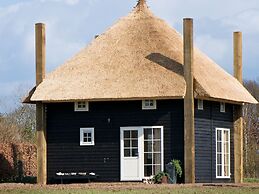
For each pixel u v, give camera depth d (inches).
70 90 1699.1
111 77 1699.1
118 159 1704.0
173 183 1626.5
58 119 1745.8
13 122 2908.5
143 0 1889.8
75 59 1785.2
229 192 1301.7
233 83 1865.2
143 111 1694.1
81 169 1723.7
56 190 1363.2
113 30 1830.7
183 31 1642.5
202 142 1723.7
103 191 1326.3
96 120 1723.7
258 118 3149.6
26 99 1739.7
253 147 2984.7
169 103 1680.6
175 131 1670.8
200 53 1892.2
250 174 2741.1
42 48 1749.5
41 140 1731.1
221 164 1802.4
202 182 1713.8
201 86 1640.0
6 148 2016.5
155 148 1684.3
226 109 1844.2
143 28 1812.3
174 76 1656.0
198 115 1715.1
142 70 1689.2
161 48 1742.1
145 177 1680.6
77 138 1733.5
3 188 1437.0
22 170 2081.7
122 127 1705.2
